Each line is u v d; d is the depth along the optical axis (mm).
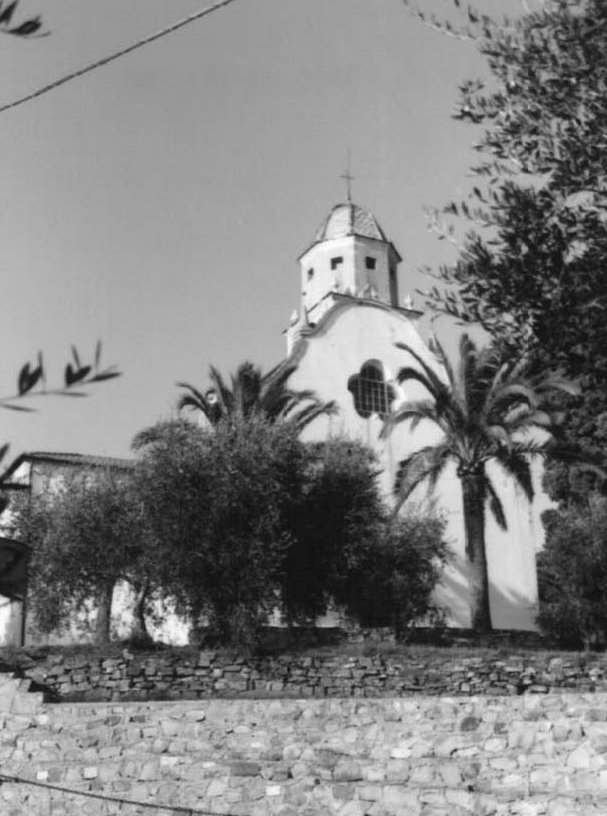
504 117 9789
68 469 37375
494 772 18562
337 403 47250
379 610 33906
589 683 27281
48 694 23344
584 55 9188
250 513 29125
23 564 4332
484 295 9945
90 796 20500
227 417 36406
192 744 20922
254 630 27453
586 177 9445
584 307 9648
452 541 43469
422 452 38531
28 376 3666
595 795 17500
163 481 28703
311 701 20859
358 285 57062
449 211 10117
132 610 35250
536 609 47281
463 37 9711
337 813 19047
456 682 26719
